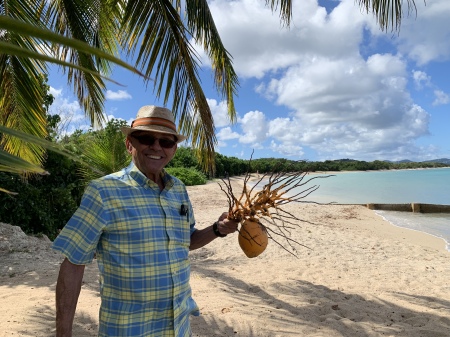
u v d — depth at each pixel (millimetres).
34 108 4910
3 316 4227
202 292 5312
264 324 4230
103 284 1897
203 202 18750
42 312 4379
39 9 5004
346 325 4254
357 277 6449
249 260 7621
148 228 1888
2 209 8406
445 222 14758
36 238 8422
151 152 1993
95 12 5371
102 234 1876
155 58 5934
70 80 6625
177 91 6082
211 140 6445
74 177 10406
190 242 2324
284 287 5664
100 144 8570
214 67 6547
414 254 8617
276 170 2607
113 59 692
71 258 1777
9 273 6090
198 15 5871
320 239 9828
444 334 4047
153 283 1868
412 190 32281
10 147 5324
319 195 28062
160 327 1922
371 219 14953
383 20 5355
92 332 3875
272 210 15016
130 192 1915
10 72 4555
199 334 3936
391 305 5000
